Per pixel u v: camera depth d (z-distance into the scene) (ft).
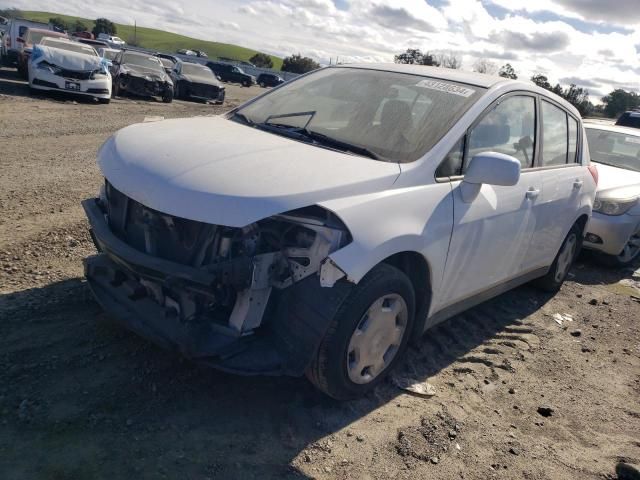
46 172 24.97
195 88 72.38
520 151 14.38
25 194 21.12
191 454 9.21
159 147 10.87
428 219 11.01
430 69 14.30
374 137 11.94
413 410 11.39
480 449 10.59
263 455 9.48
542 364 14.35
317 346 9.73
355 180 10.17
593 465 10.68
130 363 11.22
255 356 9.73
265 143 11.34
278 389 11.25
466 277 12.89
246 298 9.66
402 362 13.10
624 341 16.62
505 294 18.75
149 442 9.31
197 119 13.80
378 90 13.38
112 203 11.24
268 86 170.40
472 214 12.14
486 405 12.09
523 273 16.05
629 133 28.17
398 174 10.84
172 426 9.77
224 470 9.00
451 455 10.28
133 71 62.28
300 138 12.03
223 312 9.95
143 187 9.82
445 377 12.89
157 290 10.11
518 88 14.15
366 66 14.85
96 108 48.98
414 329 12.23
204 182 9.47
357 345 10.53
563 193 16.21
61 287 13.92
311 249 9.75
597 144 28.07
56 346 11.48
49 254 15.76
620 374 14.51
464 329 15.56
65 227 17.93
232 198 9.15
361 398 11.46
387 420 10.93
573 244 18.98
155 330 9.96
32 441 8.95
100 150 12.19
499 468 10.18
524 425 11.61
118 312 10.57
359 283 10.06
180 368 11.27
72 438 9.12
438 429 10.91
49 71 48.98
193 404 10.40
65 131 35.83
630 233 23.04
